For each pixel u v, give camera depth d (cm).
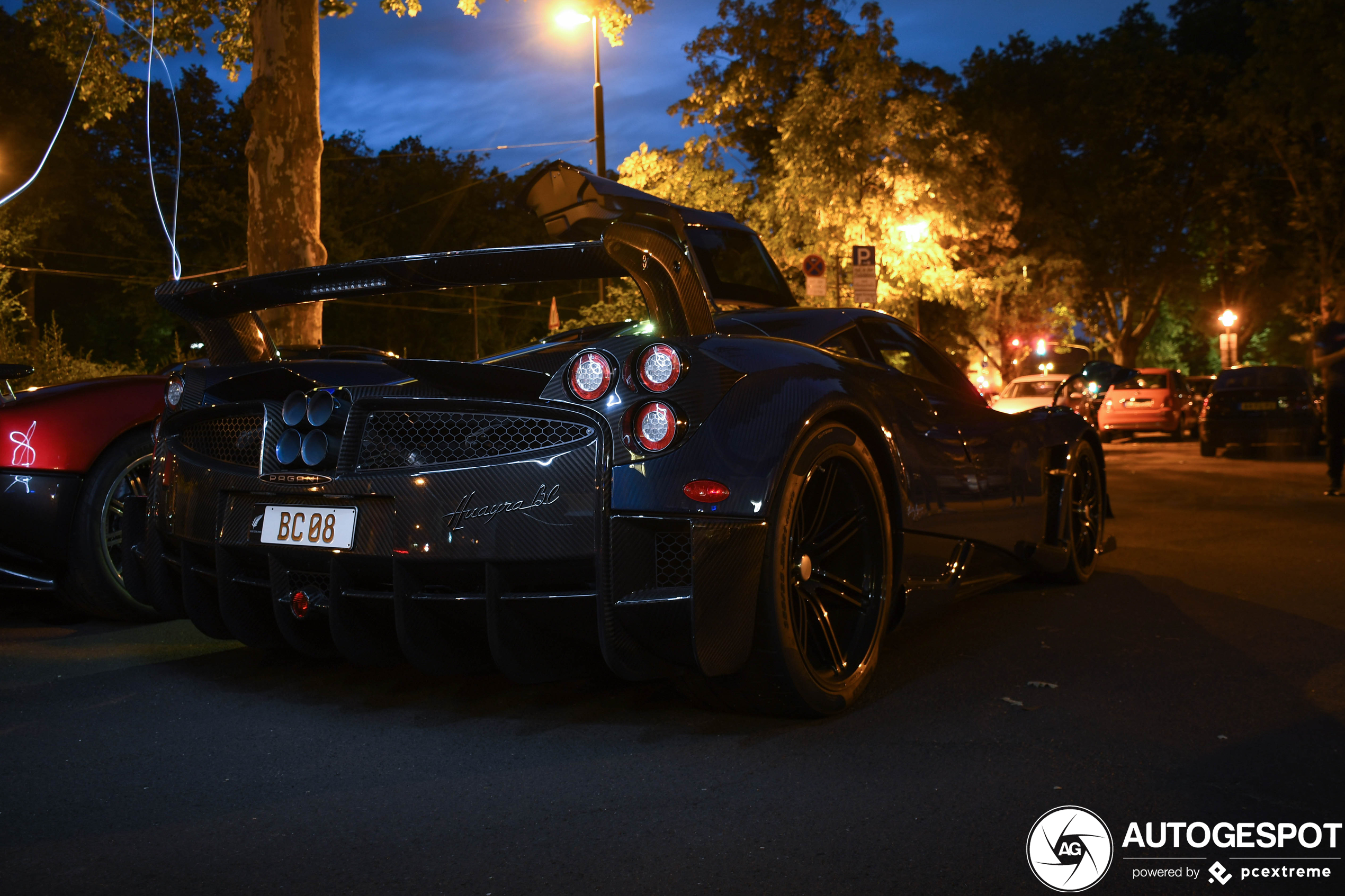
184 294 300
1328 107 2745
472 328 4678
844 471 267
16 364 389
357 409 251
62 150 3206
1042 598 410
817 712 251
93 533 374
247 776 221
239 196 3634
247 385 271
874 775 216
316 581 262
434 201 4366
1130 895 164
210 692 286
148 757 233
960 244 2425
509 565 232
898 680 292
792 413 243
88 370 1723
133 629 381
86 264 3566
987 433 354
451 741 243
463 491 235
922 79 2053
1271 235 3119
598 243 235
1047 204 3438
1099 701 267
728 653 231
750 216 2084
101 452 379
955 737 240
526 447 238
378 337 4491
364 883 170
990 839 184
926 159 1962
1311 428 1327
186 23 1283
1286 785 208
